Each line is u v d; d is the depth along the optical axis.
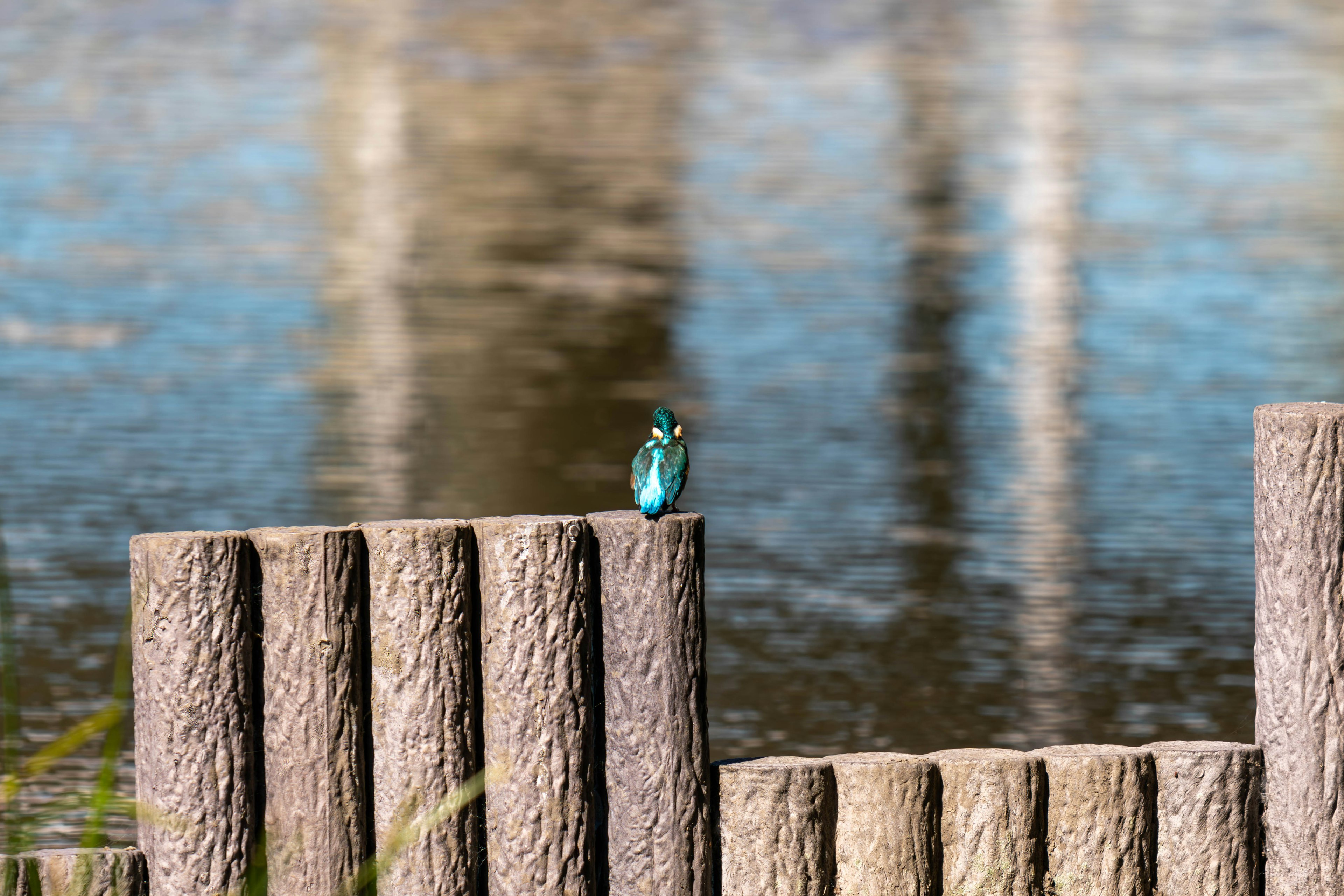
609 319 28.84
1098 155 43.03
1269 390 24.62
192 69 54.59
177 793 7.01
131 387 24.47
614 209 37.97
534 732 7.15
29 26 60.47
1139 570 17.48
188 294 30.53
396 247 34.47
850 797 7.43
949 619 16.06
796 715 13.71
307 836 7.08
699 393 24.55
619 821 7.31
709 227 36.28
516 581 7.11
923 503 19.73
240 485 19.80
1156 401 24.12
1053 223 36.44
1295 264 32.69
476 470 20.55
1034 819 7.48
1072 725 13.54
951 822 7.48
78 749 12.25
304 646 7.04
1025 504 19.70
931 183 40.41
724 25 60.56
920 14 62.19
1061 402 24.12
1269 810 7.66
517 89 51.53
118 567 16.92
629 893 7.30
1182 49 56.16
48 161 42.97
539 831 7.19
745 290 31.02
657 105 49.53
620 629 7.24
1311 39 57.16
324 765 7.07
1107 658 15.10
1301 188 39.38
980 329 28.36
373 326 28.33
